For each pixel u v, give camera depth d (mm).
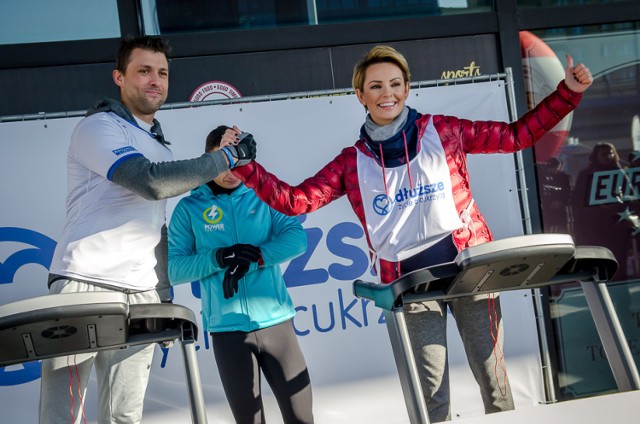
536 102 4258
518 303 3773
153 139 2721
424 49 4160
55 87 3920
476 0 4270
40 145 3545
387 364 3688
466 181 2762
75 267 2506
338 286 3688
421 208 2691
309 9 4164
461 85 3785
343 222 3705
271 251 3082
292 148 3701
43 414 2525
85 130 2543
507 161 3816
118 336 2213
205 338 3596
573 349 4129
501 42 4188
